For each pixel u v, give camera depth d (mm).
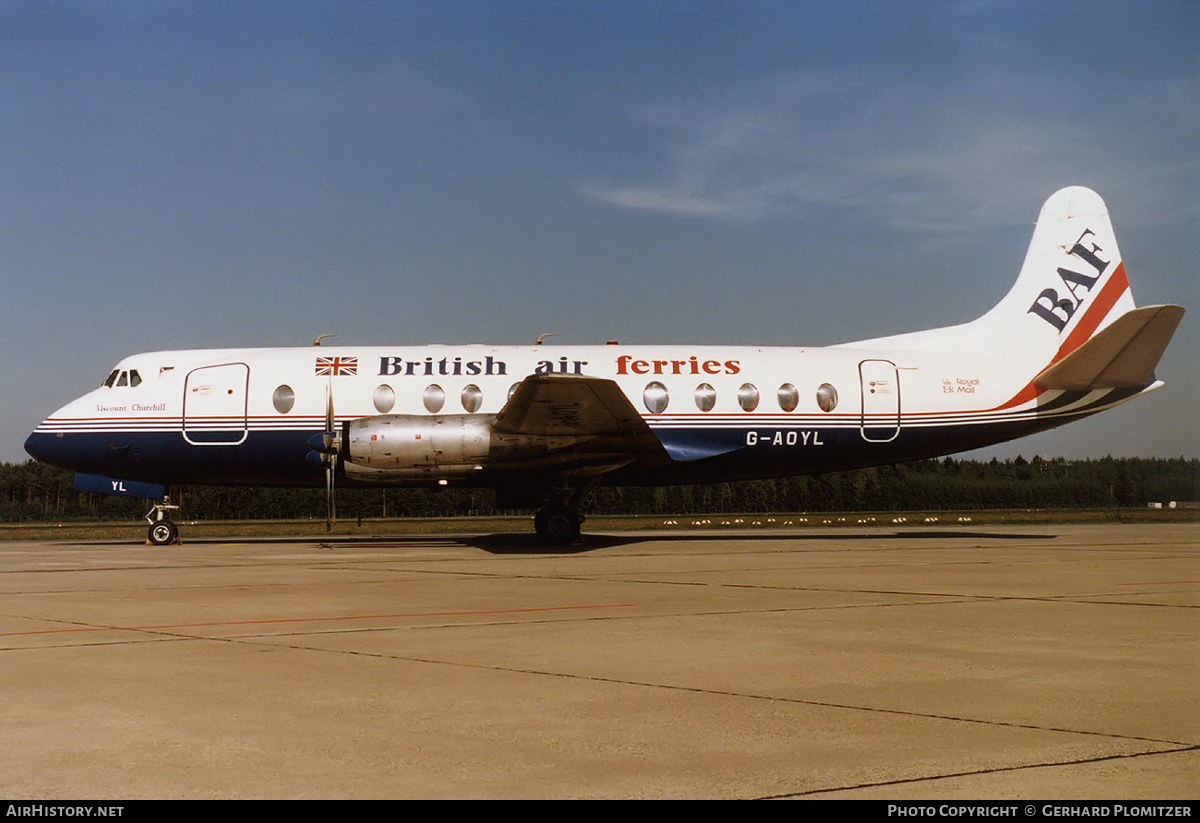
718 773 5117
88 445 22047
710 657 8242
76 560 19250
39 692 6973
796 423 22297
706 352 22719
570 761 5332
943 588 13297
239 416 21875
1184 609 11125
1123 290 23922
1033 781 4953
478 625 10031
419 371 22016
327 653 8469
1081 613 10820
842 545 22922
